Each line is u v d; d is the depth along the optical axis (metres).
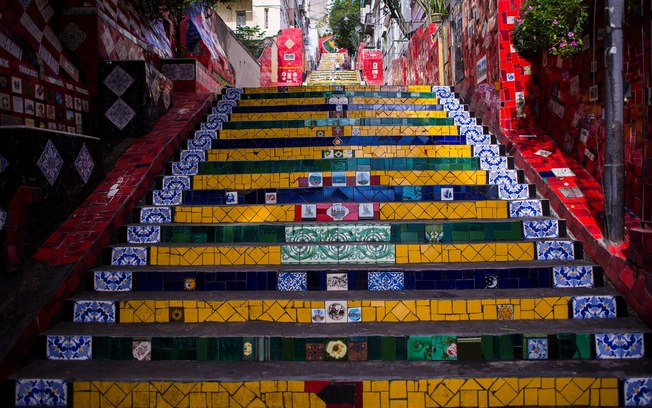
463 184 4.64
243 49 13.15
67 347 3.02
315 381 2.69
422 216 4.22
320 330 3.08
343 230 3.98
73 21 5.28
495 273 3.53
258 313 3.28
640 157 3.46
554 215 4.13
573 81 4.57
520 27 4.96
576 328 3.02
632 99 3.55
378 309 3.25
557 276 3.51
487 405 2.69
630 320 3.14
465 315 3.24
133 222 4.25
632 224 3.45
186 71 7.38
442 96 7.16
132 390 2.71
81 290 3.52
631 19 3.50
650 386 2.66
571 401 2.68
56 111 4.51
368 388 2.69
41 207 3.55
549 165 4.55
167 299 3.31
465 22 6.96
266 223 4.07
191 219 4.26
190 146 5.51
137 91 5.33
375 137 5.58
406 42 13.82
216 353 3.00
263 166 4.99
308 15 47.06
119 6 6.29
